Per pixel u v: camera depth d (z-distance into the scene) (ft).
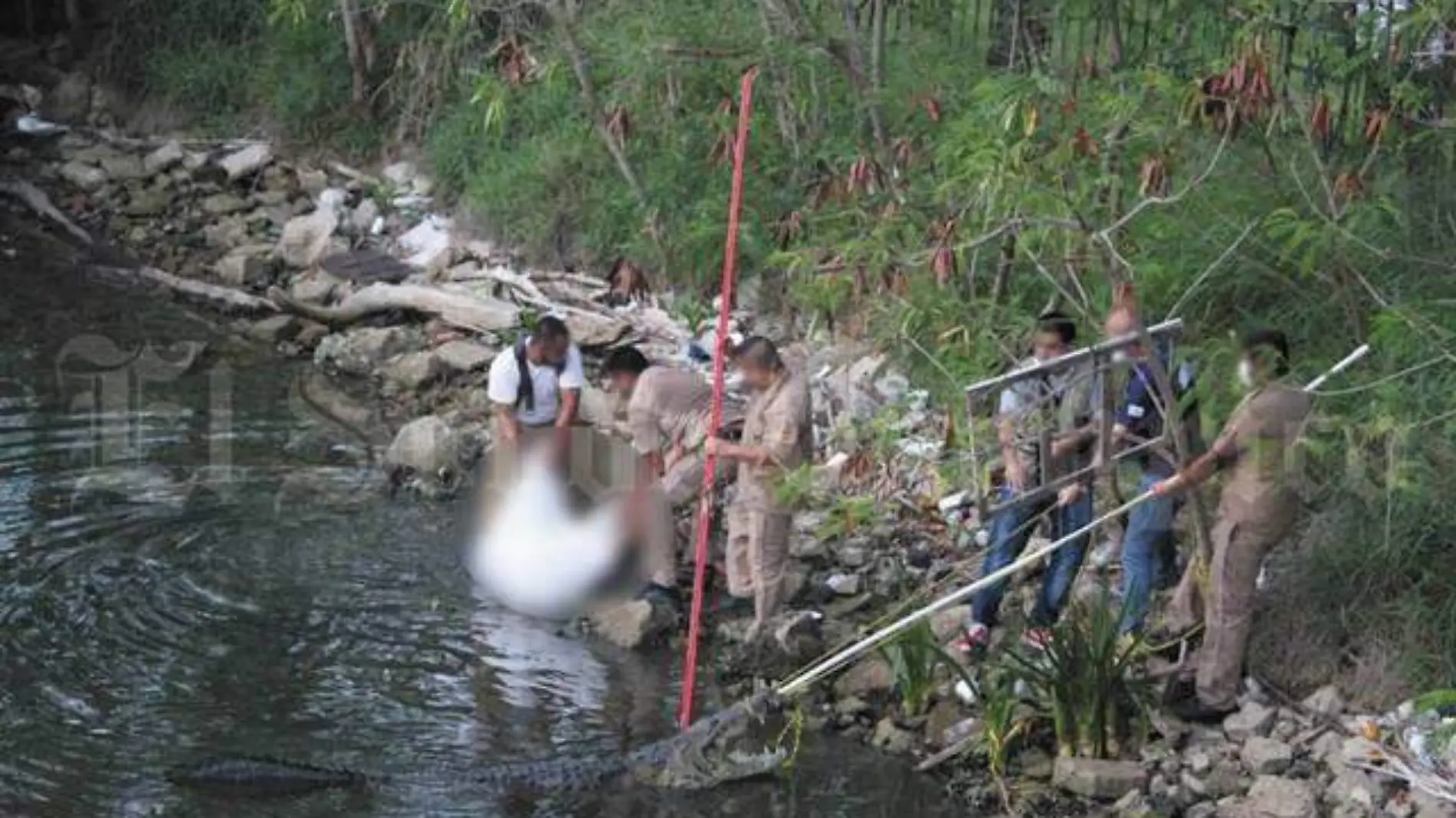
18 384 48.65
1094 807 29.84
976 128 35.42
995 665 32.55
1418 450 31.96
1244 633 31.35
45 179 64.13
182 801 28.84
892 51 45.50
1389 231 35.58
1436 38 35.22
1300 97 35.40
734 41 47.19
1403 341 32.24
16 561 37.68
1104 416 31.65
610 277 40.47
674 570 36.96
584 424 39.68
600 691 33.60
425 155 61.57
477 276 54.39
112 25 69.97
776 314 49.03
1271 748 30.30
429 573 38.29
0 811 28.25
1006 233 35.58
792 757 30.91
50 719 31.37
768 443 33.81
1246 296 37.65
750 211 48.62
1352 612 32.60
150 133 67.51
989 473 35.58
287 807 28.86
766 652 34.71
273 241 59.52
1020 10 43.55
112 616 35.50
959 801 30.17
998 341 34.60
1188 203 36.86
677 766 30.40
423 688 33.35
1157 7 39.19
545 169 55.72
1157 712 31.65
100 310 54.90
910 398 40.47
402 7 63.82
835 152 45.39
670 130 49.96
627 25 49.70
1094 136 34.71
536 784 29.91
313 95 64.34
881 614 36.19
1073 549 33.47
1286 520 30.78
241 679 33.27
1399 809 28.91
